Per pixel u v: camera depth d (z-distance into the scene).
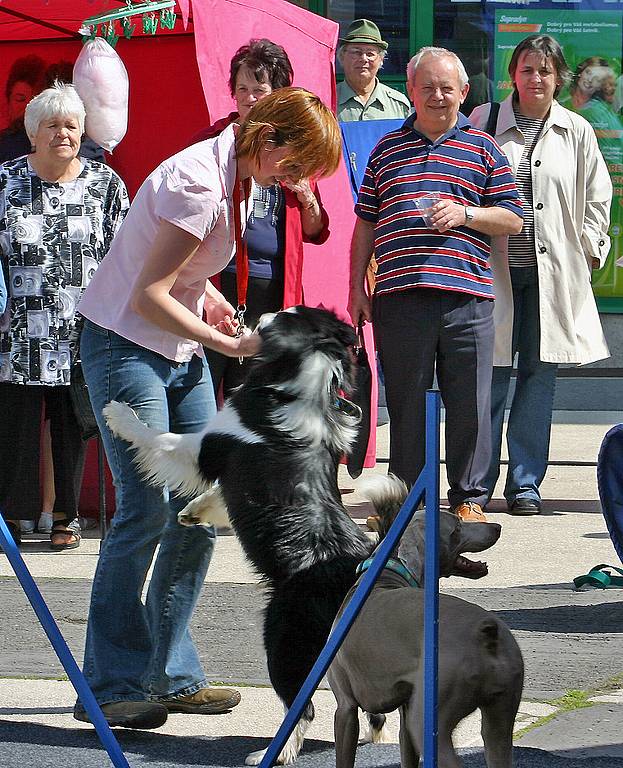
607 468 8.01
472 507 10.05
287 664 5.68
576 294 11.09
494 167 9.77
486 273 9.76
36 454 9.90
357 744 5.64
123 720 6.07
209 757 5.84
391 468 9.82
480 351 9.72
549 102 11.12
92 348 6.21
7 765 5.70
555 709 6.38
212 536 6.36
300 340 5.93
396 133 9.89
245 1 10.16
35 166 9.70
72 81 10.62
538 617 7.97
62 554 9.76
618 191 18.00
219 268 6.12
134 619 6.22
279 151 5.81
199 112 10.63
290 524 5.73
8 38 11.25
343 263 11.18
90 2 10.28
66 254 9.63
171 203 5.82
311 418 5.86
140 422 6.07
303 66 10.70
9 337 9.61
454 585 8.72
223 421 6.00
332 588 5.64
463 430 9.89
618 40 17.83
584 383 17.12
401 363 9.67
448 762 4.62
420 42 17.73
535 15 17.77
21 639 7.62
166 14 9.62
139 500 6.11
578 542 10.02
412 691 4.75
